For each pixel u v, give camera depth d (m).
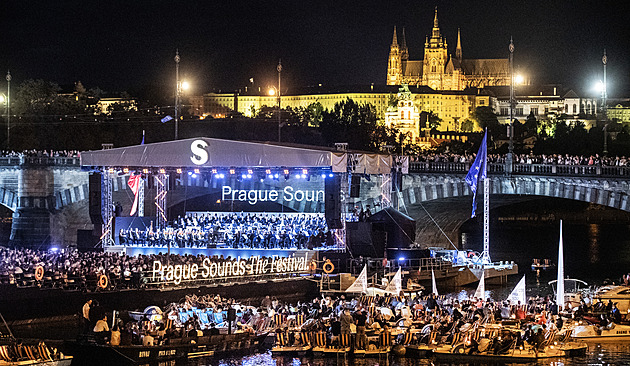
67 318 83.06
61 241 147.75
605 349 78.88
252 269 99.31
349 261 105.94
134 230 118.44
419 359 74.81
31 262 93.56
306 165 105.00
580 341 79.50
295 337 76.00
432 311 81.81
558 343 77.12
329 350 75.19
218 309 79.31
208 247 115.25
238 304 83.19
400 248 113.94
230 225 121.06
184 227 121.31
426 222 170.12
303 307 84.88
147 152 111.25
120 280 89.12
